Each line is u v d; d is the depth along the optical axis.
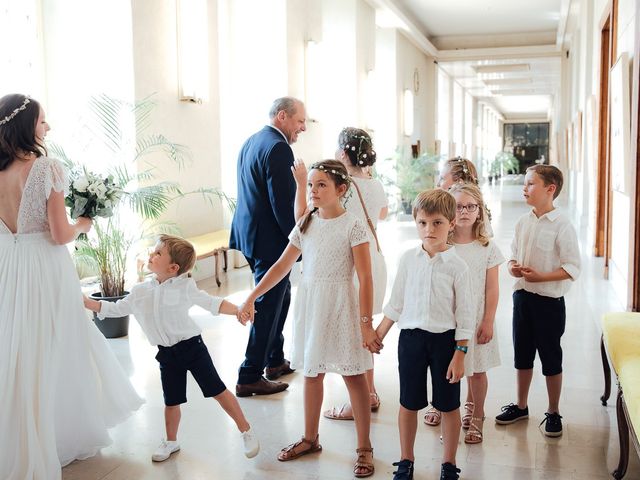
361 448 3.08
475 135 35.25
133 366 4.67
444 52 20.45
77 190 3.30
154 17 7.09
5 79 6.25
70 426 3.15
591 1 11.20
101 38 6.73
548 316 3.42
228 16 9.87
